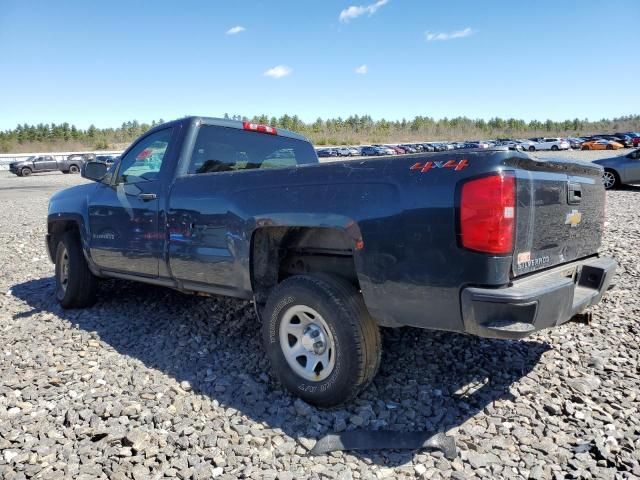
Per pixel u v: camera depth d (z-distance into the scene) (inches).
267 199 127.3
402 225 102.9
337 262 132.2
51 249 217.3
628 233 309.3
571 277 121.6
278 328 125.1
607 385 126.3
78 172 1497.3
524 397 121.6
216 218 139.6
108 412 117.6
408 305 105.3
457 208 96.2
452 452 99.6
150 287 228.4
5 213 547.5
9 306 212.1
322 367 119.0
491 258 94.2
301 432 109.3
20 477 95.4
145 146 174.2
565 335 158.1
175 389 129.2
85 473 96.7
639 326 161.8
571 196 121.1
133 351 157.4
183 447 104.1
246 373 138.5
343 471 95.0
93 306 203.9
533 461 97.1
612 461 96.3
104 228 180.7
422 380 131.5
